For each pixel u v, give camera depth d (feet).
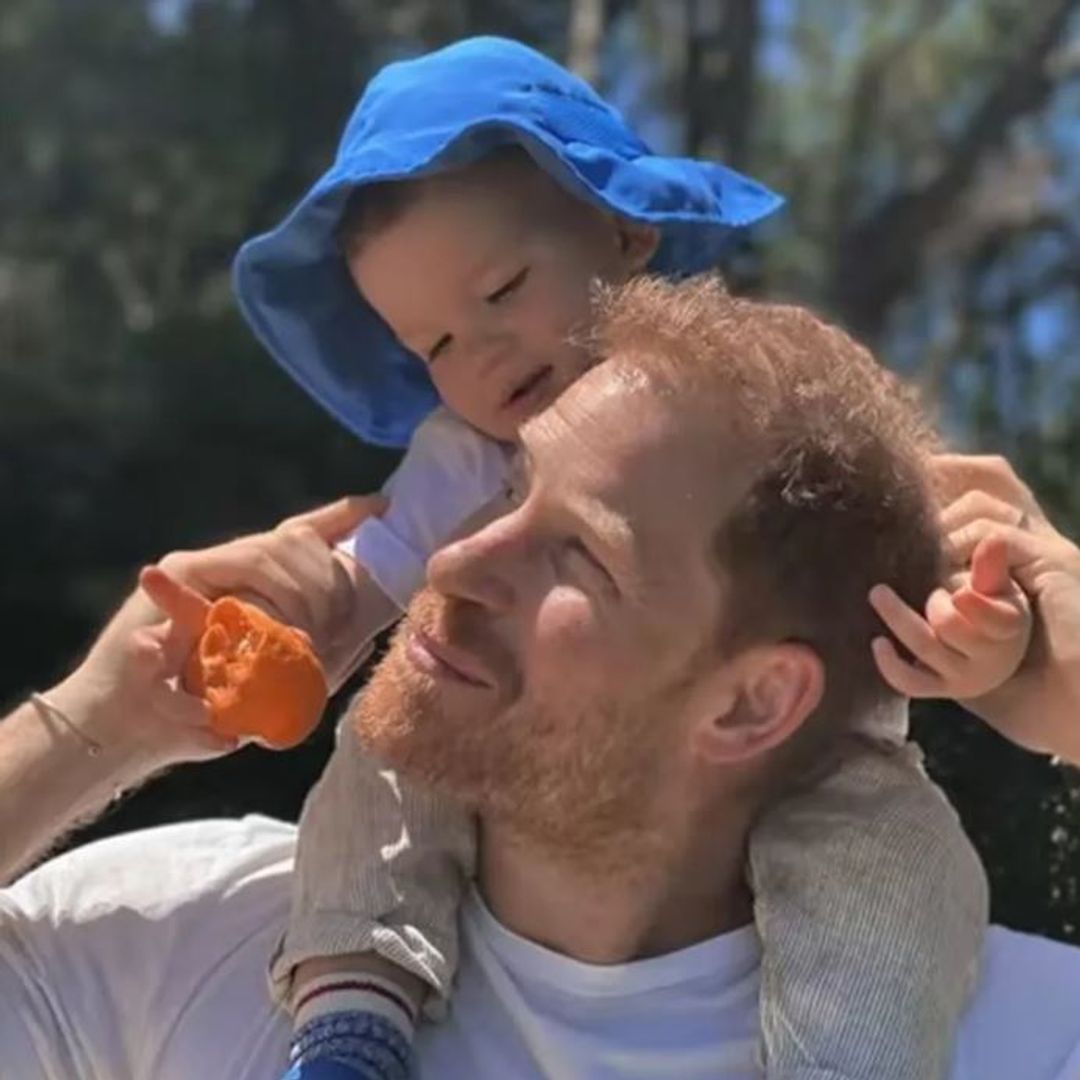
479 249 6.27
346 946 5.48
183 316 28.14
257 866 6.11
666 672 5.33
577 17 27.17
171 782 7.82
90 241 29.27
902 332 35.40
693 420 5.39
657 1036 5.47
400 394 7.13
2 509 26.81
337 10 30.37
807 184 34.86
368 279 6.52
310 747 7.83
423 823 5.69
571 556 5.37
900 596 5.51
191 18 30.58
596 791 5.37
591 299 6.10
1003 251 35.32
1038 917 7.15
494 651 5.38
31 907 5.97
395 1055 5.38
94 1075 5.75
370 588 6.18
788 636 5.41
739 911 5.65
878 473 5.45
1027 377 33.06
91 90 29.84
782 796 5.63
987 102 31.91
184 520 26.81
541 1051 5.47
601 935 5.55
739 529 5.33
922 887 5.48
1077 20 31.96
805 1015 5.29
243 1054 5.63
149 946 5.87
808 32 37.32
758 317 5.63
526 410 6.28
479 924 5.66
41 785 5.71
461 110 6.38
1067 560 5.63
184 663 5.69
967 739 7.20
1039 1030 5.65
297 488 26.40
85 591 26.17
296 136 30.01
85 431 27.61
